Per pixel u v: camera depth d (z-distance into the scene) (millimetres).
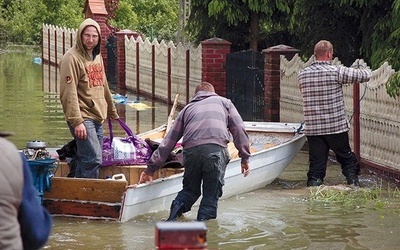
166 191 23250
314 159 27281
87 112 23172
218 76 44406
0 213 9438
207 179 21828
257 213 23438
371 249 19500
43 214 9867
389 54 30719
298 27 40875
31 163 21578
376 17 34406
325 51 27188
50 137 37469
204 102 22359
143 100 57031
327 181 28078
